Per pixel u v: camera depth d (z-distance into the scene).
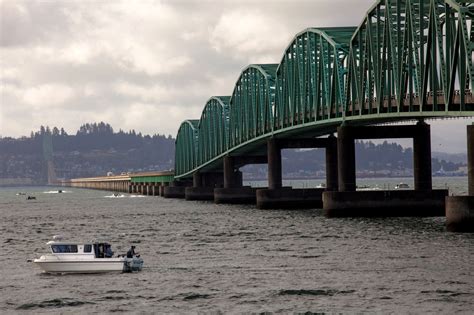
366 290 165.75
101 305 160.12
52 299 166.62
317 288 169.38
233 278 185.12
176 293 169.12
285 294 164.75
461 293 160.12
